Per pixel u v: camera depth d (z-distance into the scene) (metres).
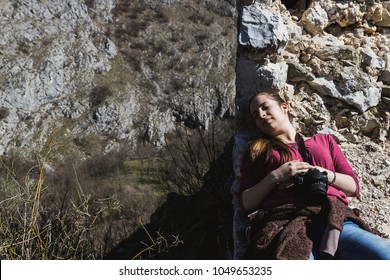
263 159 3.07
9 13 45.41
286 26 3.97
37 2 46.72
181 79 47.38
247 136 3.83
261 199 2.97
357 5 4.23
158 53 49.06
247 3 3.89
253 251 2.89
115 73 46.38
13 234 3.97
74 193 6.49
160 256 5.86
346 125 4.06
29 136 39.12
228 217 5.66
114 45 48.44
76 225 4.39
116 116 42.59
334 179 3.02
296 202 2.91
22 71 42.19
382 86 4.13
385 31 4.34
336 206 2.82
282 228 2.83
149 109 44.31
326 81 4.01
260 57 3.78
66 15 47.38
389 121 4.11
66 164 26.98
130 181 18.61
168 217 6.52
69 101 42.69
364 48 4.19
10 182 4.30
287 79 3.96
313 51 4.07
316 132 3.97
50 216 4.50
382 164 3.95
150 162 22.09
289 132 3.22
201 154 9.38
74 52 45.53
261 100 3.24
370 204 3.76
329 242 2.73
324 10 4.16
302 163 2.96
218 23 53.53
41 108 41.53
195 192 7.32
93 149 39.69
